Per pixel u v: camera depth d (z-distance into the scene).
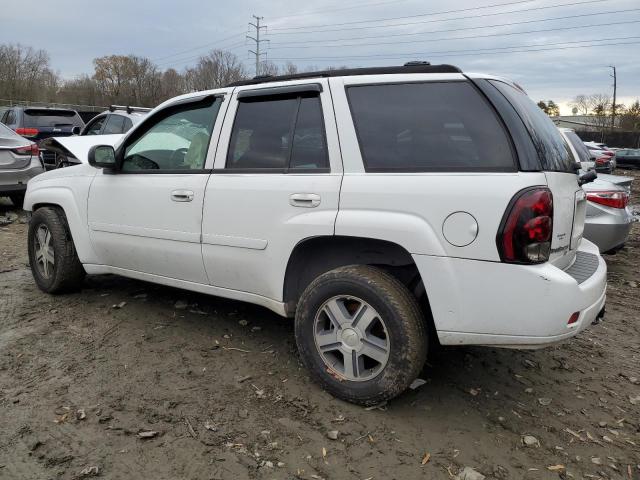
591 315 2.77
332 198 2.99
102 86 68.62
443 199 2.68
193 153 3.74
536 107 3.30
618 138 55.75
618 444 2.84
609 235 5.89
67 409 2.94
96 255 4.33
